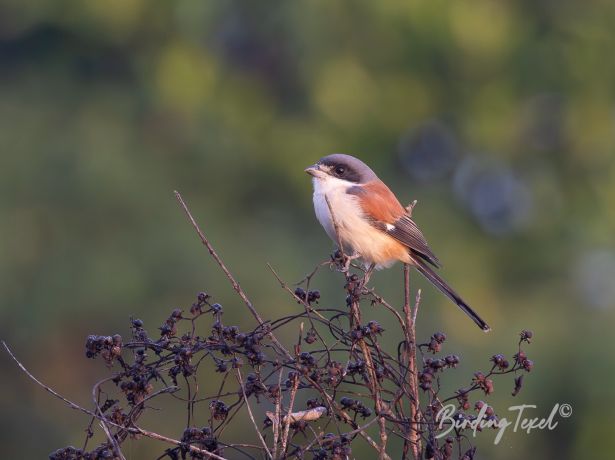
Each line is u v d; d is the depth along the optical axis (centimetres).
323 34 1641
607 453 1338
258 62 1711
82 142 1496
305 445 521
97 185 1446
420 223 1706
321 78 1636
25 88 1628
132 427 506
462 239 1723
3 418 1394
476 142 1720
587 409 1348
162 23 1673
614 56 1723
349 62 1650
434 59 1689
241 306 1399
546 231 1745
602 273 1719
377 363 534
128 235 1445
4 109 1555
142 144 1573
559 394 1360
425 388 514
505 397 1321
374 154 1705
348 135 1667
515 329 1437
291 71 1700
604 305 1590
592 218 1739
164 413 1215
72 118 1577
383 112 1677
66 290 1396
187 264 1422
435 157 1784
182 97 1606
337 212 798
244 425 1153
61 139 1502
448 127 1761
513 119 1733
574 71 1709
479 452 1291
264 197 1670
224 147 1616
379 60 1670
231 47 1716
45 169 1460
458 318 1448
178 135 1608
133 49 1692
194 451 498
